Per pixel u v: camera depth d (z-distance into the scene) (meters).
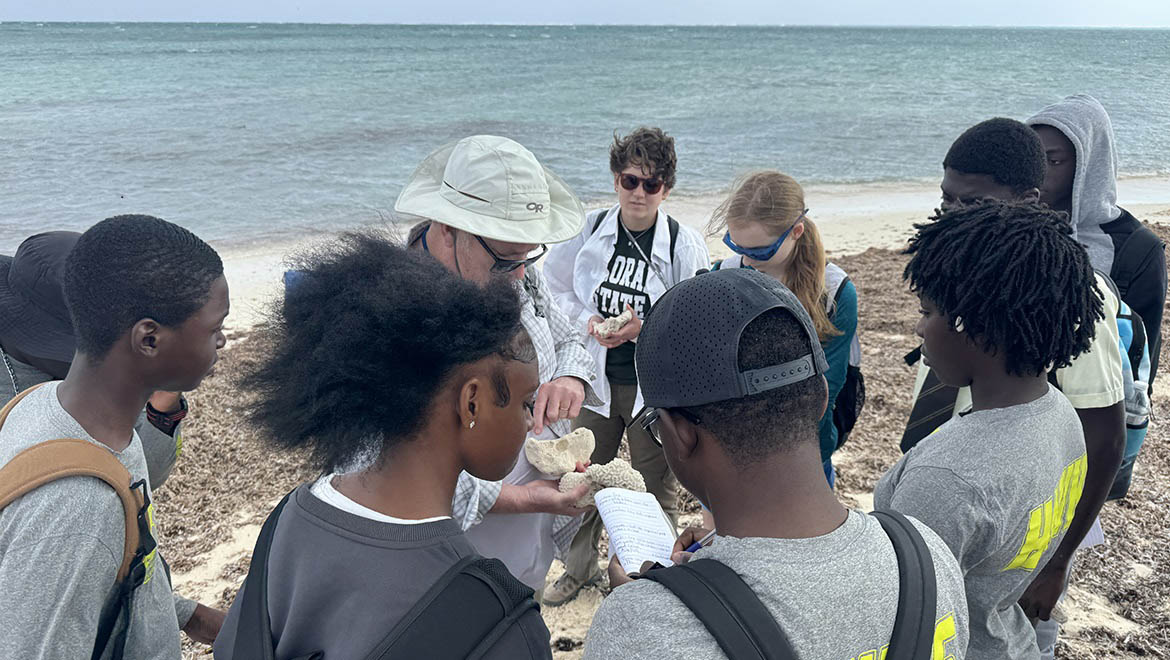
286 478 4.98
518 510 2.49
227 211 14.20
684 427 1.32
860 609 1.19
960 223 1.74
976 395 1.81
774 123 27.05
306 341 1.39
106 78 40.88
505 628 1.25
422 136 23.38
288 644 1.28
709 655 1.12
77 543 1.44
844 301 3.18
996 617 1.84
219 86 37.66
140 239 1.59
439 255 2.63
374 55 69.12
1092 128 3.07
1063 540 2.25
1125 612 3.72
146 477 1.71
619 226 3.94
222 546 4.35
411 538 1.29
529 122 27.02
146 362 1.60
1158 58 73.56
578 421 3.92
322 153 20.25
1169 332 7.12
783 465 1.26
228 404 5.83
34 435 1.52
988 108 31.75
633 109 30.84
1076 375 2.08
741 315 1.24
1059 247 1.65
